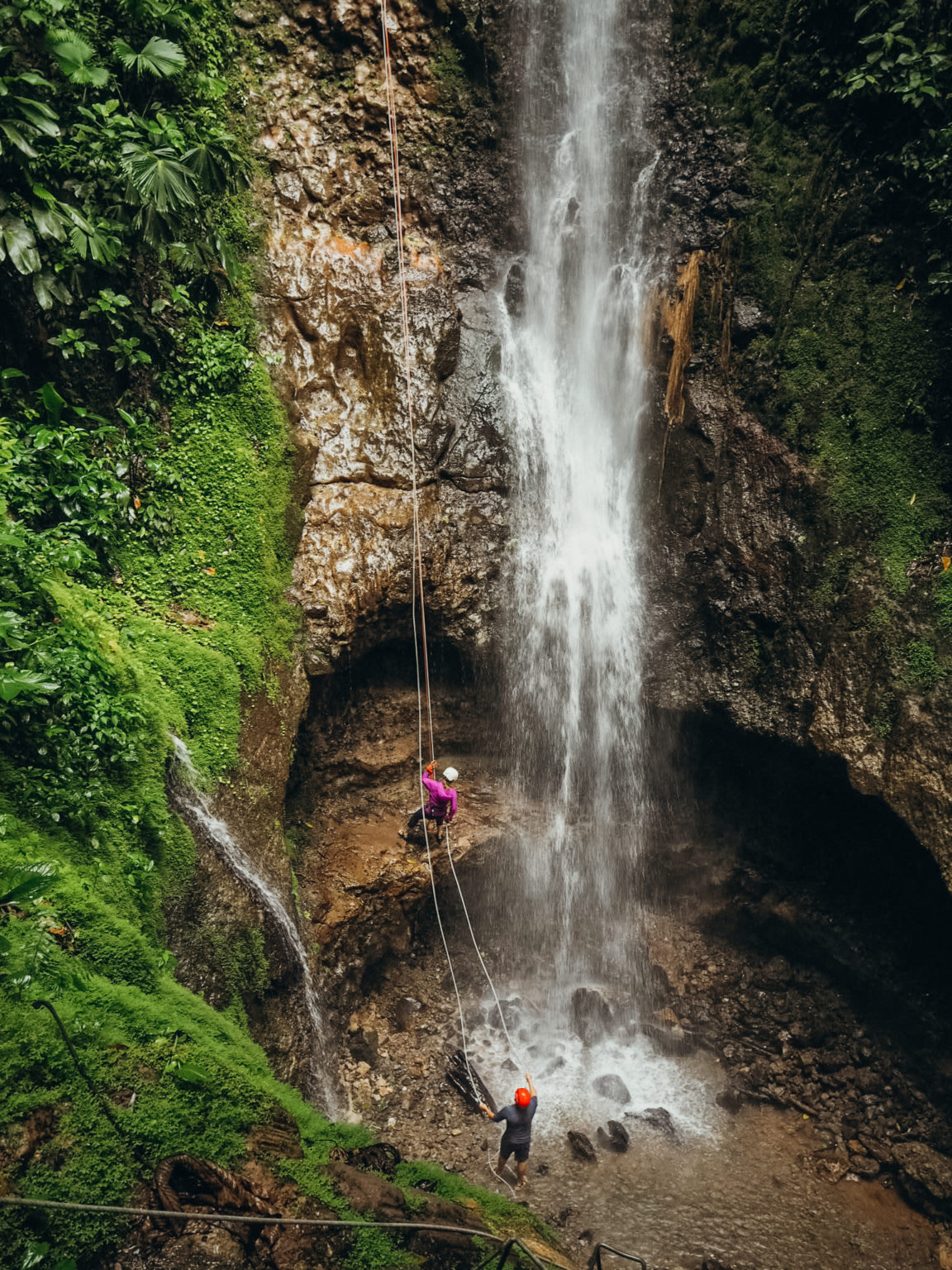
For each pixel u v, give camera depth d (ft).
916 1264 30.22
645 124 42.68
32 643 24.59
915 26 35.70
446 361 40.91
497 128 42.78
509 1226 26.07
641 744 42.04
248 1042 25.12
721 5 40.52
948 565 35.50
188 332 33.88
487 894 40.11
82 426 30.86
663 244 42.27
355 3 39.29
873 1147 34.01
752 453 40.19
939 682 34.60
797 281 39.70
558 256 44.14
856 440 38.01
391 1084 34.24
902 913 36.55
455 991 38.96
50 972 20.67
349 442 38.24
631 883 42.37
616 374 43.47
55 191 29.07
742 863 41.39
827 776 37.06
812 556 38.19
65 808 23.94
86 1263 18.52
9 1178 18.08
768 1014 38.73
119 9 31.60
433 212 42.04
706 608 40.50
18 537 25.43
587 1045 38.11
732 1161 33.53
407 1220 23.39
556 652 42.57
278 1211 21.39
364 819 38.96
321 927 33.83
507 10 41.39
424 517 39.52
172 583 32.35
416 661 40.91
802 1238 30.81
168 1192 20.17
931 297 36.78
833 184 38.73
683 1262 29.48
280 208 38.19
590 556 42.98
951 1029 35.09
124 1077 20.74
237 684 31.65
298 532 36.01
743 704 38.96
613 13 42.73
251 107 37.70
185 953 26.05
